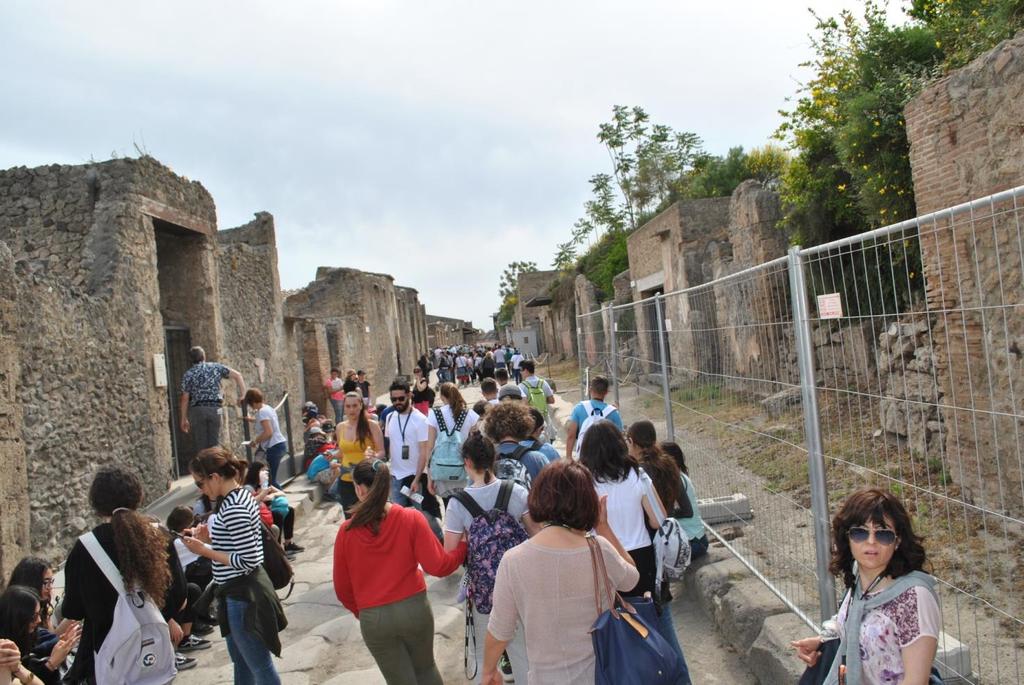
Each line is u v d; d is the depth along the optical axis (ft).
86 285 32.73
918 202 24.03
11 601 13.48
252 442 36.14
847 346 12.78
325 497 39.27
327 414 68.39
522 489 13.96
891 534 7.99
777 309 15.57
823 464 13.32
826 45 37.99
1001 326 10.61
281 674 18.39
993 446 10.18
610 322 34.55
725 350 19.15
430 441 24.53
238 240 56.70
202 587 22.04
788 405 15.26
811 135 38.37
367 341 95.55
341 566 13.53
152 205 36.73
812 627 14.19
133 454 32.50
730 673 15.47
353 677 17.40
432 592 23.43
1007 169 19.98
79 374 28.66
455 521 13.89
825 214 39.17
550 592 9.75
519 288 189.57
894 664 7.78
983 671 10.64
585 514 9.99
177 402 41.39
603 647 9.45
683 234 57.31
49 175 35.04
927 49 33.06
